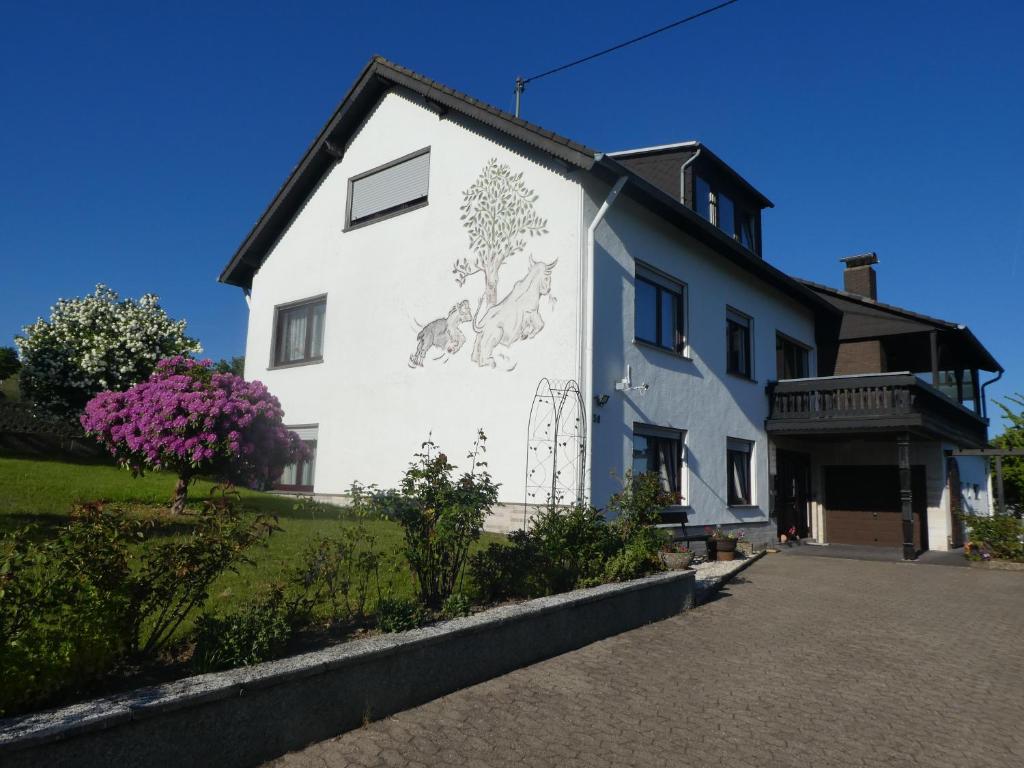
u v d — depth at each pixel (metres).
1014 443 27.53
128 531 4.39
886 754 4.85
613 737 4.84
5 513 8.52
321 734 4.42
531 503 12.02
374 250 15.43
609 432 12.32
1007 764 4.78
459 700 5.29
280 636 4.78
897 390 16.30
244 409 10.73
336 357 15.80
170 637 4.75
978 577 13.49
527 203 12.90
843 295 20.95
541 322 12.38
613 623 7.57
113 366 20.98
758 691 6.02
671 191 16.14
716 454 15.56
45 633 3.81
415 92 14.79
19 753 3.07
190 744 3.71
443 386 13.67
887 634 8.38
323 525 9.86
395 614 5.54
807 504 20.59
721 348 16.08
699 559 13.90
